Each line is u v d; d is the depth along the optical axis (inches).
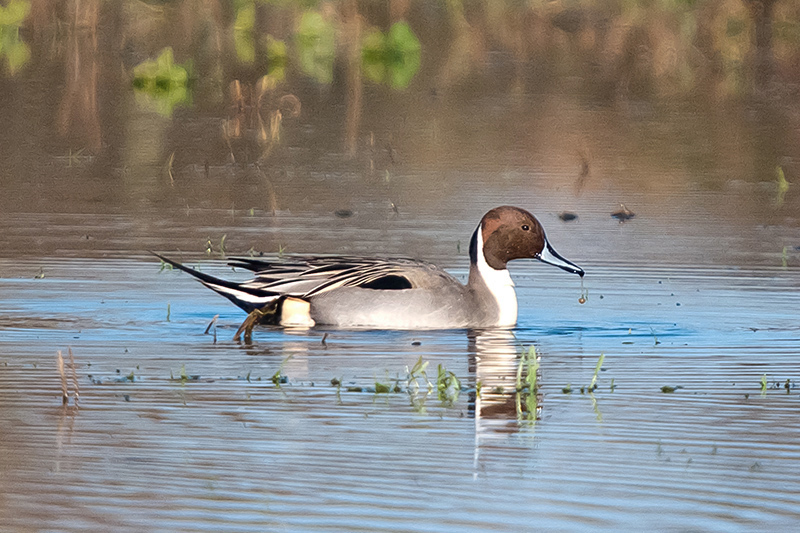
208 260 636.7
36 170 917.2
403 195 847.1
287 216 771.4
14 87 1238.9
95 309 526.0
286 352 455.2
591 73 1445.6
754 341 479.8
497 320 522.0
